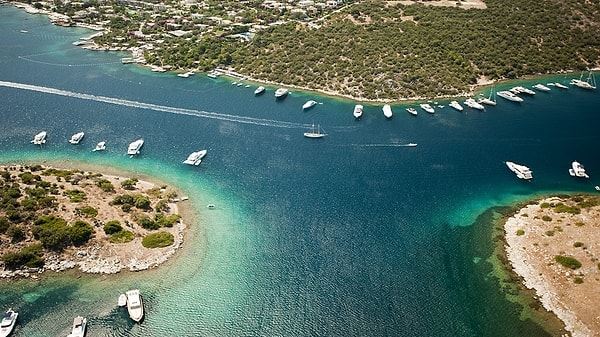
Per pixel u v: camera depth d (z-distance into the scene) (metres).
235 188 169.25
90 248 134.38
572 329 115.50
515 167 183.75
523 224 151.12
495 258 139.12
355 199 165.12
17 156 183.75
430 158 192.12
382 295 127.19
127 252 135.00
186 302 122.75
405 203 163.75
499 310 122.44
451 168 185.38
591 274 128.00
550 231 144.88
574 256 134.12
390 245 144.50
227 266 134.62
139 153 188.62
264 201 162.88
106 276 128.00
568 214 151.88
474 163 189.38
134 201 153.25
